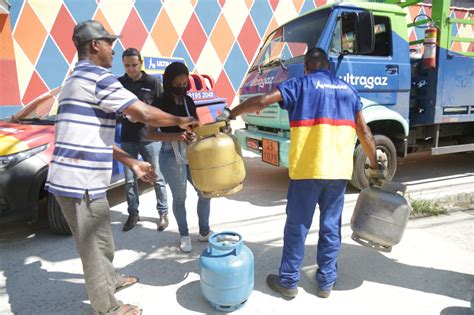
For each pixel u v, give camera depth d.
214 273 2.66
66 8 8.23
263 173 6.61
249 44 9.55
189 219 4.60
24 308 2.93
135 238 4.12
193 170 2.77
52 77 8.40
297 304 2.87
